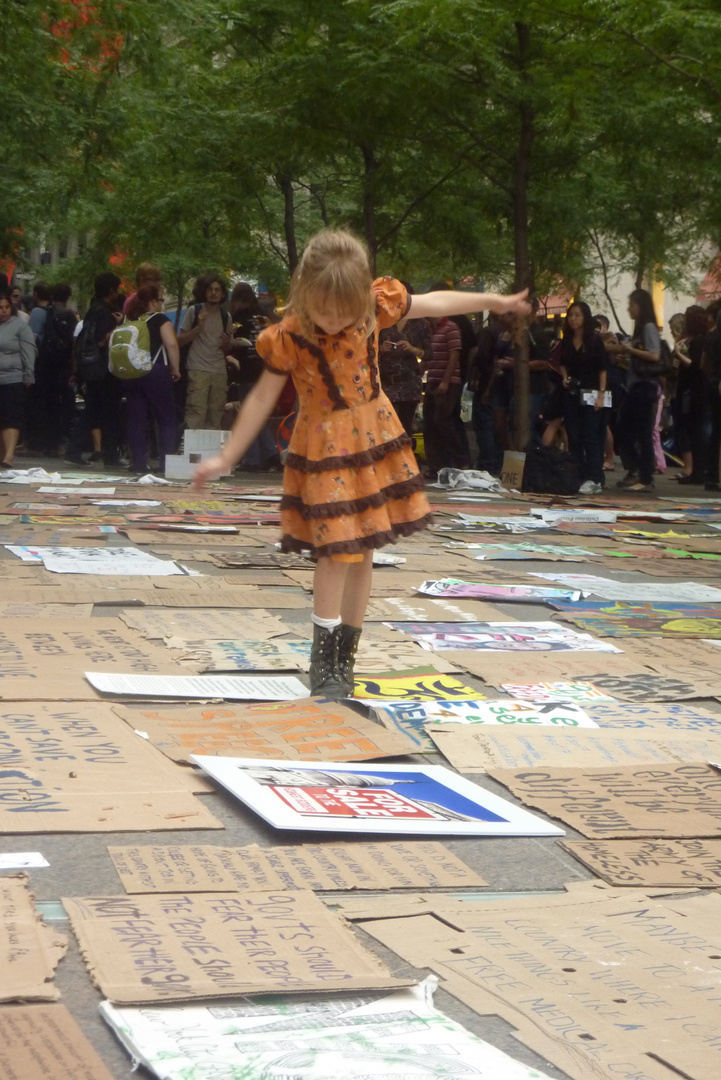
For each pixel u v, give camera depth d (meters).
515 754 3.47
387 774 3.21
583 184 16.88
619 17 12.12
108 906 2.32
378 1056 1.81
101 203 21.44
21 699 3.70
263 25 14.84
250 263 23.89
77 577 5.98
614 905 2.45
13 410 13.25
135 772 3.11
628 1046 1.88
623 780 3.28
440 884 2.54
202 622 5.04
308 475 3.94
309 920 2.29
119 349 12.84
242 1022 1.90
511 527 9.26
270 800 2.91
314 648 4.04
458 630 5.13
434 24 12.86
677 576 7.09
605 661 4.69
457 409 14.08
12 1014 1.89
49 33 15.75
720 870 2.69
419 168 16.08
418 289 22.42
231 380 14.16
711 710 4.10
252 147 16.14
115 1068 1.80
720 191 17.16
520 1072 1.78
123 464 15.01
